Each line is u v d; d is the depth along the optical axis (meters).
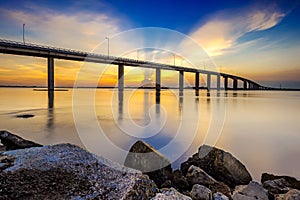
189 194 5.52
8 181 4.21
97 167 5.02
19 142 9.18
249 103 40.69
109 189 4.16
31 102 36.53
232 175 7.05
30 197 3.81
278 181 6.50
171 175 6.75
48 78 52.62
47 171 4.68
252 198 5.49
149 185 4.49
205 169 7.59
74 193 4.00
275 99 54.28
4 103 34.88
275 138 14.23
